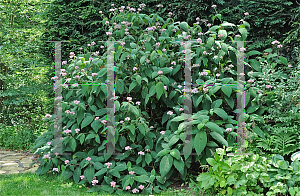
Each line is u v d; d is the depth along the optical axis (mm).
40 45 5430
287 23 4504
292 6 4484
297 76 3713
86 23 5070
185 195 3123
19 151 5555
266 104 3914
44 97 6531
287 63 4070
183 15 4750
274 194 2801
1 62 7277
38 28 7309
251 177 2875
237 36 3896
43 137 3930
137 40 4254
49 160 3717
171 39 4094
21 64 7047
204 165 3221
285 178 2811
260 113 3715
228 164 3043
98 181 3457
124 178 3266
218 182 2996
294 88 3680
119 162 3457
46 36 5363
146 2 4895
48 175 3754
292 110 3445
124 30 4105
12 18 7438
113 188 3258
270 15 4414
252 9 4531
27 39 7176
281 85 3631
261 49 4527
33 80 6879
